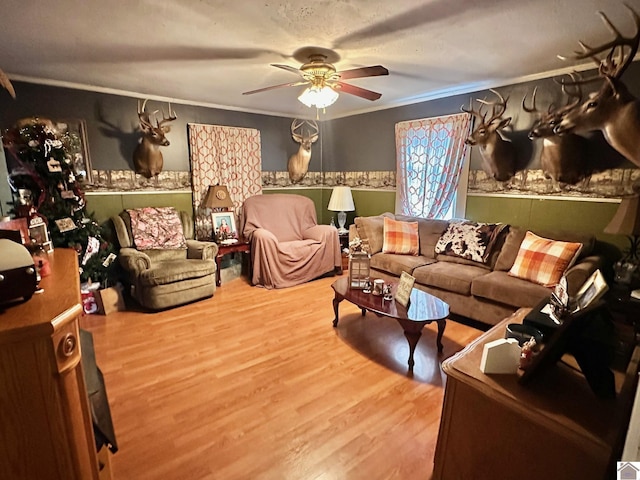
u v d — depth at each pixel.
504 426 1.18
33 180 2.94
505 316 2.77
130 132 3.87
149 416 1.87
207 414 1.89
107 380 2.20
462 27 2.15
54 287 1.03
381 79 3.38
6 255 0.87
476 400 1.24
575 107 2.42
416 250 3.79
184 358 2.47
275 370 2.33
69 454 0.90
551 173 2.97
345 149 5.25
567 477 1.05
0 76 1.55
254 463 1.58
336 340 2.76
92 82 3.42
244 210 4.45
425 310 2.40
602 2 1.85
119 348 2.61
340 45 2.45
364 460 1.60
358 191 5.14
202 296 3.59
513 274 2.94
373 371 2.33
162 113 4.06
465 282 2.98
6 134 2.88
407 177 4.36
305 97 2.72
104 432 1.29
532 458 1.12
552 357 1.17
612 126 2.27
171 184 4.23
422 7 1.88
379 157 4.77
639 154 2.23
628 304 2.12
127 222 3.71
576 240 2.82
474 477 1.29
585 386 1.19
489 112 3.53
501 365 1.25
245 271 4.67
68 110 3.47
